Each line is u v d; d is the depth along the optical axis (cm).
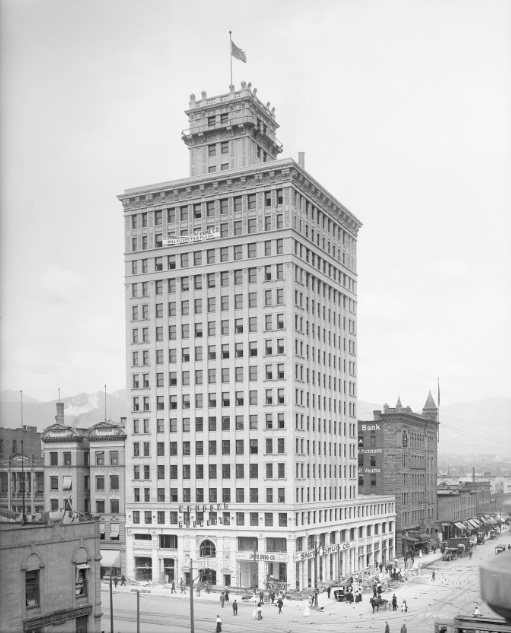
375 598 8256
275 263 10712
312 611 8062
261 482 10362
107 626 6912
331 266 12225
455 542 13688
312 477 10888
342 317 12612
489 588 898
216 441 10750
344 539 11525
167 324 11356
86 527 5750
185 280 11338
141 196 11731
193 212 11400
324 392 11594
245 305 10844
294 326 10619
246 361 10731
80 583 5672
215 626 7075
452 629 2545
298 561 9994
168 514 10856
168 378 11231
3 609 4962
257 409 10550
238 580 10219
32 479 11706
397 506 13788
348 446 12425
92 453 11612
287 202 10738
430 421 15950
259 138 12181
